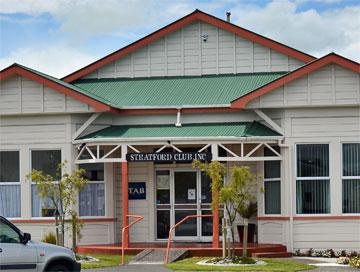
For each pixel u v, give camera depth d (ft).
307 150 84.12
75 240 75.77
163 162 89.76
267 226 85.05
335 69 82.94
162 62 96.58
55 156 86.89
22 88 86.74
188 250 79.20
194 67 96.07
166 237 89.71
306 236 82.99
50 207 86.48
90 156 87.61
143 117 88.43
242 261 70.85
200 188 89.51
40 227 86.22
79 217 86.94
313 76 83.15
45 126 86.89
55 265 54.60
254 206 86.22
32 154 87.30
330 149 83.56
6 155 87.97
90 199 87.81
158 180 90.27
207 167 72.33
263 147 86.17
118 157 88.58
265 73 94.63
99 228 87.15
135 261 75.10
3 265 52.47
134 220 89.56
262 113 84.53
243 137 81.87
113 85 95.50
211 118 87.76
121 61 97.35
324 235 82.94
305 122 83.76
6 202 87.61
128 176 88.99
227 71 95.45
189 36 96.37
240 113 87.40
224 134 82.89
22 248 53.36
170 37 96.63
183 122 88.12
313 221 83.10
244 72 95.09
